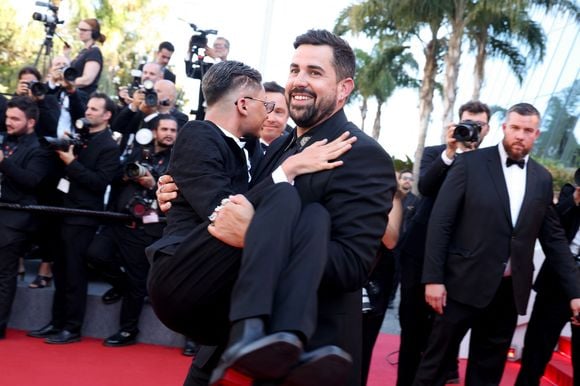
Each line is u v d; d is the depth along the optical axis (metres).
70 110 6.75
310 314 2.23
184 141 2.93
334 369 2.23
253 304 2.19
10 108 5.88
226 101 3.13
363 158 2.62
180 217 2.90
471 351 4.75
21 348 5.63
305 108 2.73
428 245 4.54
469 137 4.71
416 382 4.62
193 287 2.56
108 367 5.36
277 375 2.14
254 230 2.30
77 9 18.11
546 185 4.60
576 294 4.64
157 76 7.19
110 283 6.09
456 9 18.91
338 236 2.55
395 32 20.55
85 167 5.85
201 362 2.98
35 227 5.85
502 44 20.00
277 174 2.58
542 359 5.12
